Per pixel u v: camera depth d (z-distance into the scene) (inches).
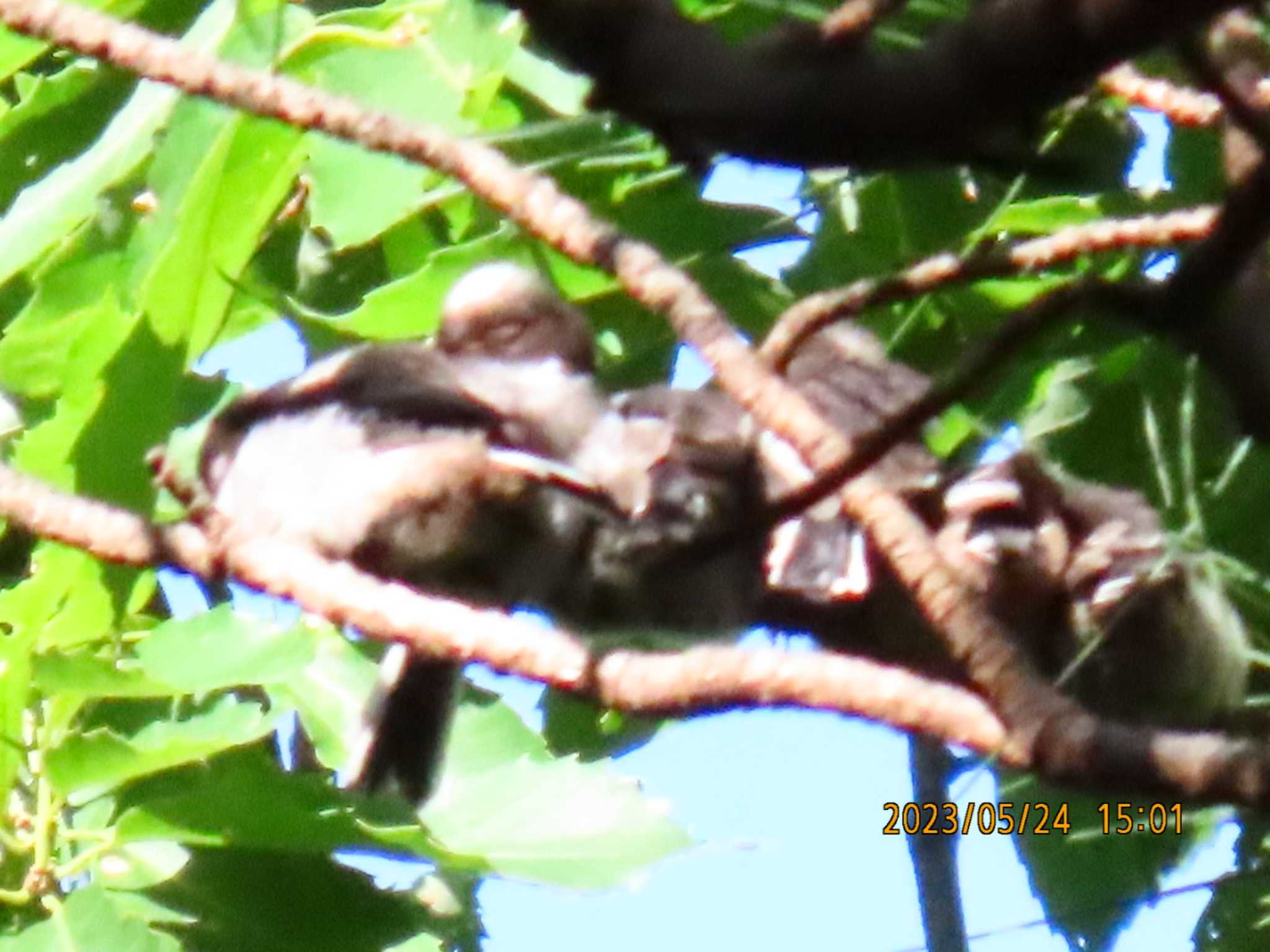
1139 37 114.7
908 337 334.0
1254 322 167.5
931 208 334.0
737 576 292.5
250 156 277.0
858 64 120.5
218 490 274.8
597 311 348.5
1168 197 313.0
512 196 198.8
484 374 287.4
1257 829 320.2
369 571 270.1
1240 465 297.9
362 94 288.8
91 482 271.1
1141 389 315.0
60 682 275.4
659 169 322.0
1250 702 293.4
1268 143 144.3
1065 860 319.3
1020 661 173.8
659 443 278.1
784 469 284.5
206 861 298.7
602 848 290.2
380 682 312.3
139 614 343.6
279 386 282.0
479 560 274.4
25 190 296.0
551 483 267.3
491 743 310.8
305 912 298.5
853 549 294.0
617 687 191.0
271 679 279.4
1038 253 200.2
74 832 291.6
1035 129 124.6
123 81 343.3
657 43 123.1
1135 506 305.6
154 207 278.2
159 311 272.1
